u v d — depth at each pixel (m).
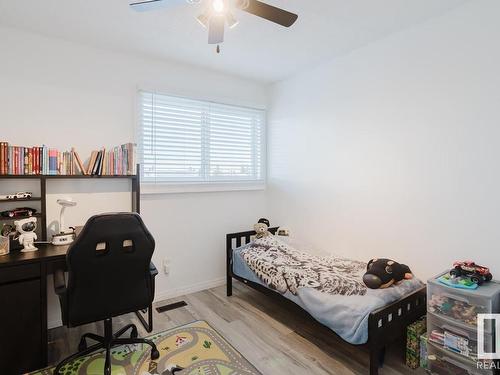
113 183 2.75
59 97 2.50
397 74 2.43
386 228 2.55
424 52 2.25
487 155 1.95
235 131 3.56
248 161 3.70
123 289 1.82
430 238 2.25
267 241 3.13
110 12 2.09
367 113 2.67
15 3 1.97
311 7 2.03
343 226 2.92
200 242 3.30
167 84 3.01
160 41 2.55
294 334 2.37
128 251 1.78
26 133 2.37
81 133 2.59
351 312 1.84
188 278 3.23
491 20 1.91
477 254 2.01
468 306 1.76
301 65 3.14
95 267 1.68
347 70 2.83
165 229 3.06
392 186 2.49
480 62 1.96
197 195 3.27
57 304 2.51
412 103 2.34
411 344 1.95
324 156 3.09
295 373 1.90
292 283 2.29
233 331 2.40
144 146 2.92
